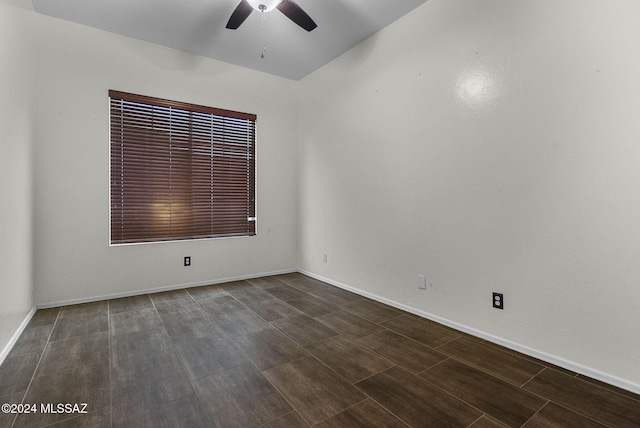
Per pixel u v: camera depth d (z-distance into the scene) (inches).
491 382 67.9
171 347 84.4
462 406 59.9
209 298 127.6
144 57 130.6
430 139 103.0
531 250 79.0
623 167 64.7
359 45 130.7
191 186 144.0
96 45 121.3
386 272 120.5
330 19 113.7
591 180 68.9
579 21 69.9
